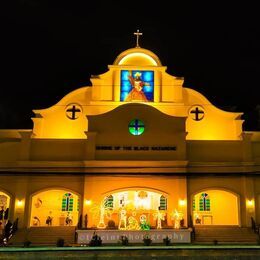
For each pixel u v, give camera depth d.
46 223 35.00
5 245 29.59
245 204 34.44
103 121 35.56
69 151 35.72
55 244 30.25
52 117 40.50
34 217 35.00
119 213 33.72
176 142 35.09
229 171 35.09
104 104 39.97
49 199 36.38
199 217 35.66
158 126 35.50
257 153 35.78
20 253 23.14
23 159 35.38
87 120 39.06
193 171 34.94
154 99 40.12
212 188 34.75
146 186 34.09
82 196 34.50
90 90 41.22
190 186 34.66
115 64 41.06
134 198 35.22
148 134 35.31
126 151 34.88
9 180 35.41
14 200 34.94
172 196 33.94
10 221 33.34
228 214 35.84
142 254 23.77
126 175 34.22
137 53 41.41
